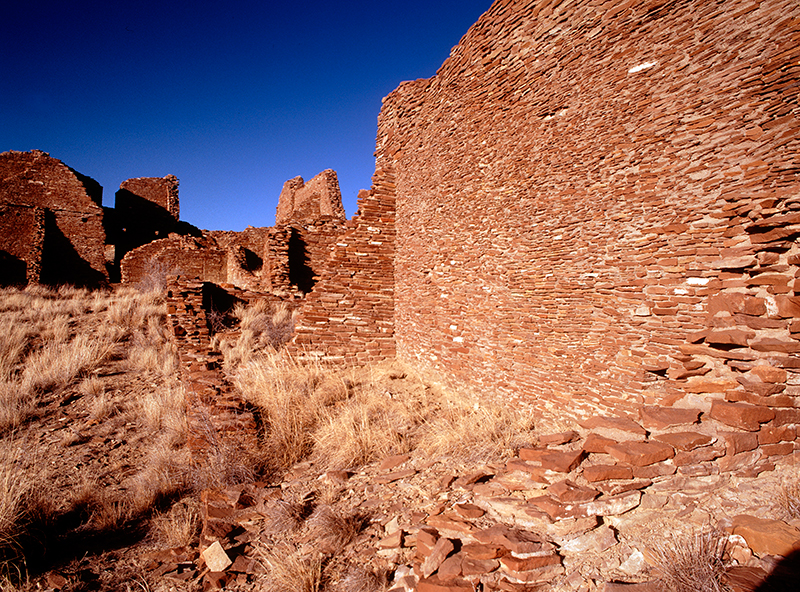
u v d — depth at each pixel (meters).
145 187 31.41
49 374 8.62
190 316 11.45
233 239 24.47
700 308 3.95
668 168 4.33
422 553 2.93
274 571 3.07
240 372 7.71
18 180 23.14
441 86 8.47
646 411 3.63
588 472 3.02
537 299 5.97
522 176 6.32
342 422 5.66
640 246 4.57
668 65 4.36
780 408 3.19
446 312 8.24
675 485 2.96
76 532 4.05
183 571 3.35
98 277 24.34
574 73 5.46
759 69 3.63
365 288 10.27
